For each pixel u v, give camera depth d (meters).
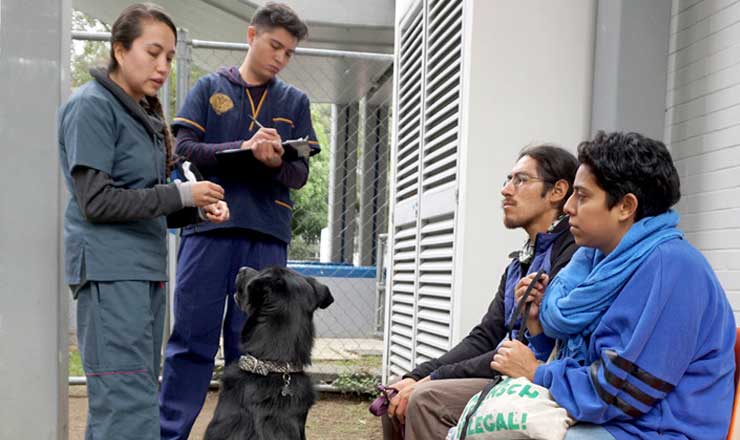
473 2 3.54
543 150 2.49
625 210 1.82
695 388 1.71
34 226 2.71
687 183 3.60
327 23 6.80
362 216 9.27
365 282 7.88
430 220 4.29
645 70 3.58
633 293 1.74
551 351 2.17
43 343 2.72
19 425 2.71
